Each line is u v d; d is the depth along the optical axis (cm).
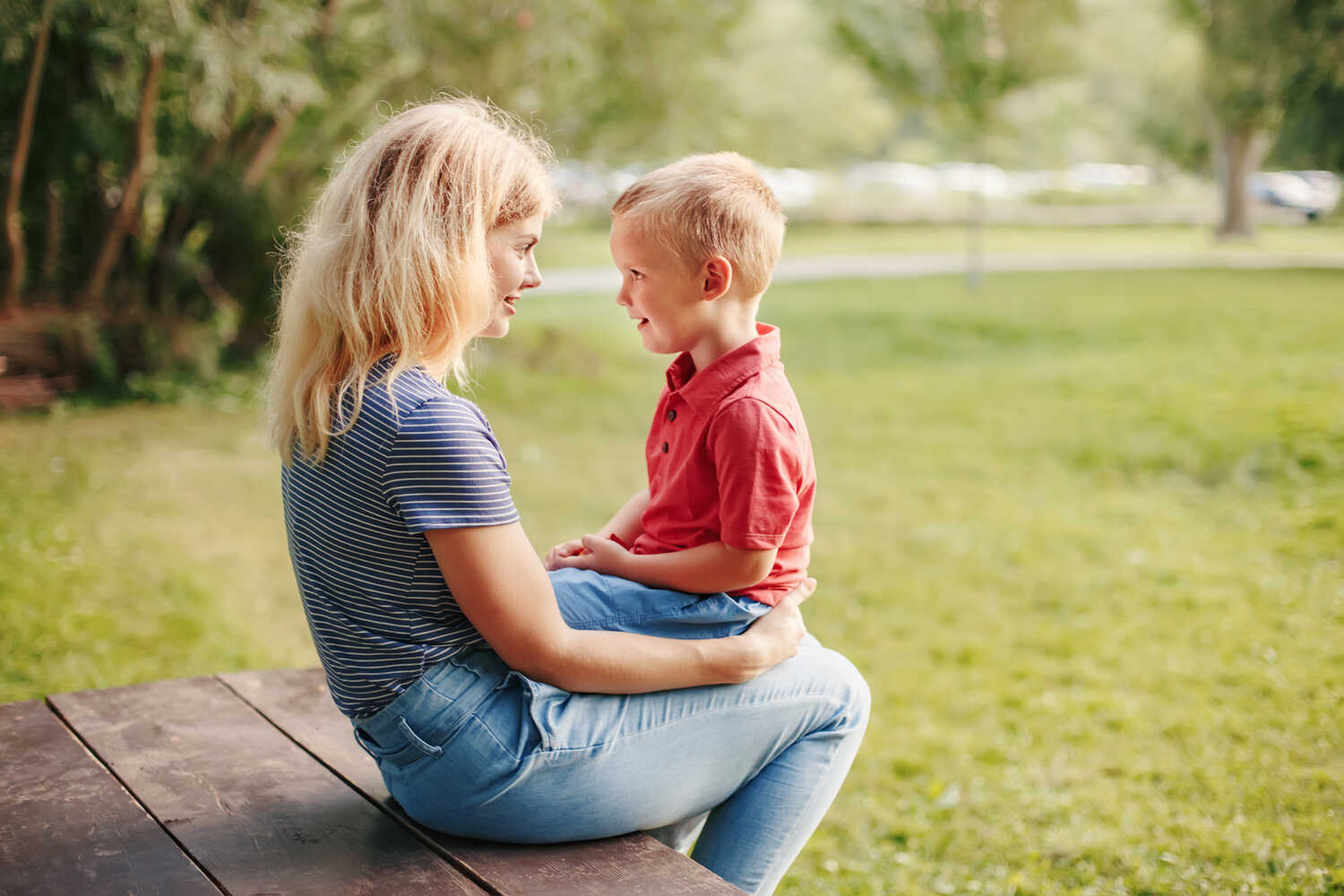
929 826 344
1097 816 341
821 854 332
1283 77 1470
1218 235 2733
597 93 1200
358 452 149
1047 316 1438
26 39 785
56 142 896
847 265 2189
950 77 1563
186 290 1009
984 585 574
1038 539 641
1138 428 870
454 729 157
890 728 420
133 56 807
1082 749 392
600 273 1989
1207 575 562
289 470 158
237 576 553
